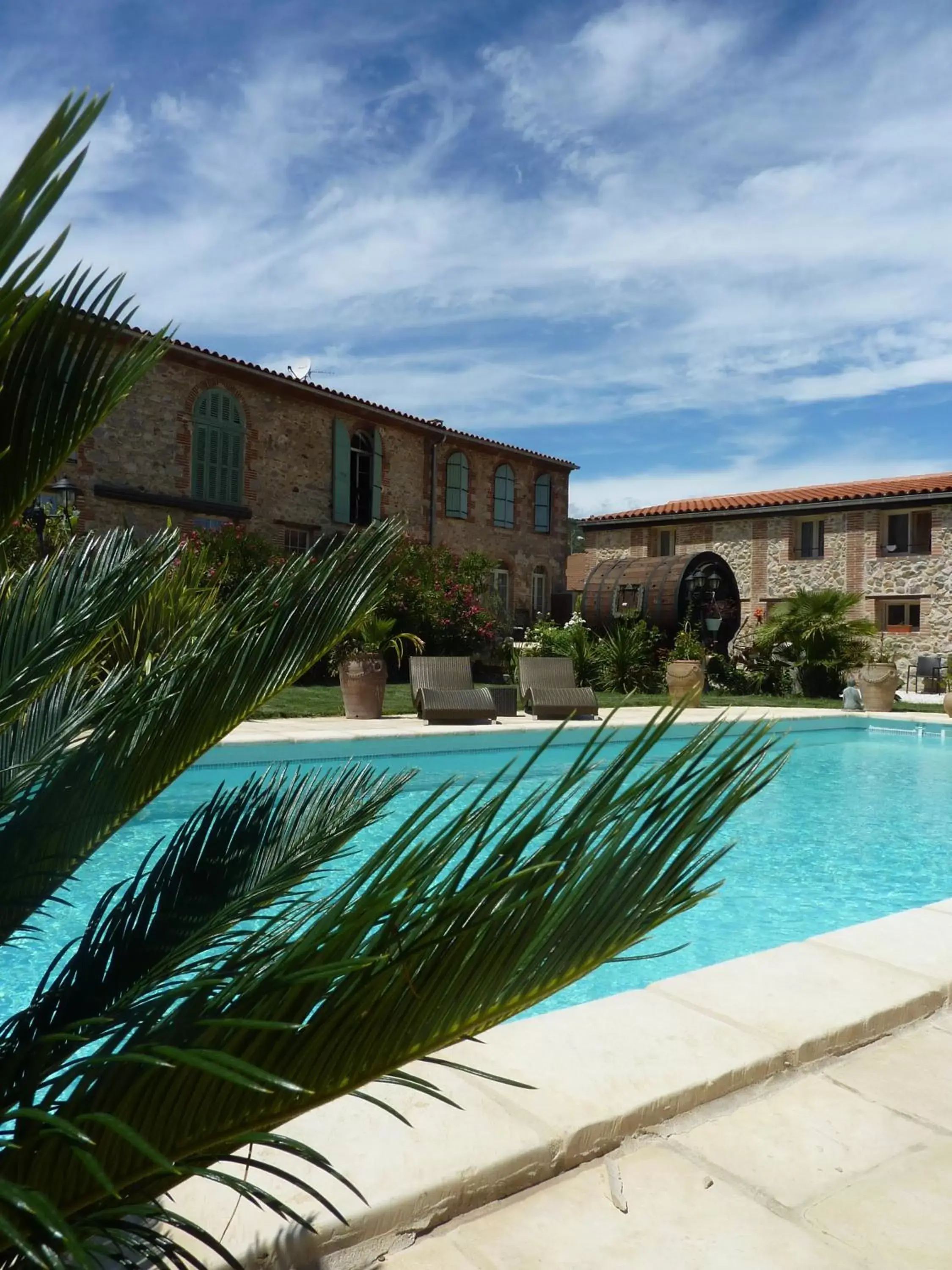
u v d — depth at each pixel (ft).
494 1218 5.96
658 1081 7.35
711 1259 5.54
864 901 17.03
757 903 16.92
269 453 58.70
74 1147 2.16
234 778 25.96
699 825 2.84
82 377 3.63
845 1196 6.21
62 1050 3.11
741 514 79.66
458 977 2.62
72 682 5.79
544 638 58.03
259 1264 5.23
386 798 4.91
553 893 2.68
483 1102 6.97
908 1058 8.40
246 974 2.90
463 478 72.28
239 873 4.73
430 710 36.32
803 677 60.85
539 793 2.88
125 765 4.60
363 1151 6.25
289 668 4.89
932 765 34.63
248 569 49.75
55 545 34.50
